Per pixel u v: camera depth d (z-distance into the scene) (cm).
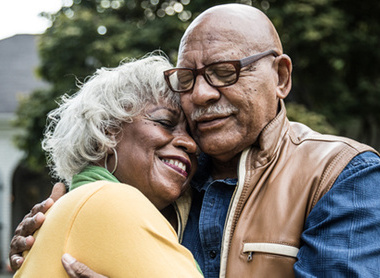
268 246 163
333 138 179
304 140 182
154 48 776
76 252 144
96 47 780
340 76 805
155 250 145
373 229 154
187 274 146
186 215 193
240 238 168
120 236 144
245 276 163
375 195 159
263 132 178
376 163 165
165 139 176
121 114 174
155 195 178
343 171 166
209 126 176
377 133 890
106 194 150
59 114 197
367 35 784
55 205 160
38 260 149
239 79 172
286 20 724
